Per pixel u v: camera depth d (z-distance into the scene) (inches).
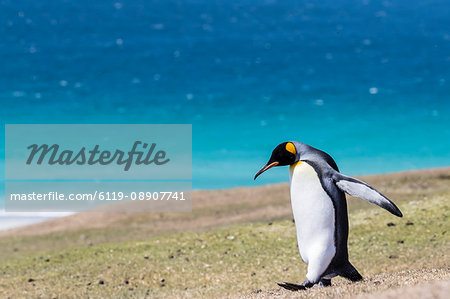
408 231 1718.8
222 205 2635.3
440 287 764.6
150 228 2324.1
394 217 1849.2
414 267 1390.3
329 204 998.4
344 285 984.9
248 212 2427.4
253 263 1632.6
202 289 1449.3
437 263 1391.5
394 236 1696.6
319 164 1011.9
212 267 1631.4
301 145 1041.5
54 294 1494.8
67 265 1761.8
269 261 1636.3
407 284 905.5
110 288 1520.7
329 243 1005.8
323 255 1005.8
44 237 2327.8
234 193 2874.0
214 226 2207.2
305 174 1009.5
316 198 1000.2
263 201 2635.3
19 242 2273.6
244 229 1946.4
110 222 2504.9
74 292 1502.2
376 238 1701.5
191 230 2176.4
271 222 2003.0
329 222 1001.5
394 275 1129.4
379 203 964.6
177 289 1483.8
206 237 1907.0
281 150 1032.8
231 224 2197.3
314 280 1013.8
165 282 1551.4
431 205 1910.7
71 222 2581.2
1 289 1565.0
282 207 2454.5
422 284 869.8
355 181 990.4
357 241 1701.5
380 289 872.9
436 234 1658.5
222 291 1405.0
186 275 1588.3
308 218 1008.2
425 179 2625.5
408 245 1610.5
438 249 1530.5
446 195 2026.3
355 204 2202.3
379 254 1571.1
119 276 1611.7
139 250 1845.5
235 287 1434.5
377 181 2652.6
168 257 1749.5
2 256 2016.5
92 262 1765.5
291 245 1747.0
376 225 1806.1
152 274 1611.7
